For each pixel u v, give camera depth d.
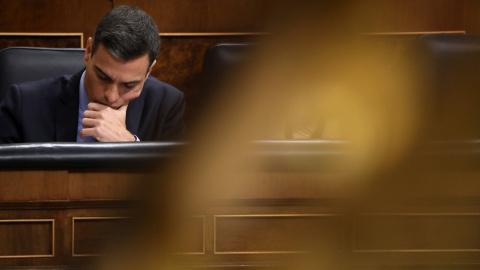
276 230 3.70
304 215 3.70
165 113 5.89
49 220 3.52
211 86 5.91
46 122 5.38
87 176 3.54
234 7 9.09
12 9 8.79
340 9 6.45
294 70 5.98
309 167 3.64
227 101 5.91
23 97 5.41
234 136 5.91
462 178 3.74
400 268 3.75
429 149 3.68
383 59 7.71
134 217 3.59
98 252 3.57
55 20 8.88
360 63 7.07
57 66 6.10
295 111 6.04
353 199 3.71
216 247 3.66
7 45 8.87
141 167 3.54
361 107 6.44
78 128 5.45
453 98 6.62
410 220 3.76
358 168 3.67
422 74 6.70
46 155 3.45
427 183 3.73
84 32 8.95
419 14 9.23
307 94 6.05
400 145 3.70
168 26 9.10
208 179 3.61
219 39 9.16
